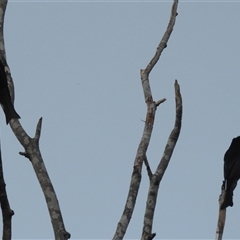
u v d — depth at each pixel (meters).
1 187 11.68
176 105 14.00
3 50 15.15
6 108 12.55
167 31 15.52
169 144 13.84
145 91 14.34
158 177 13.33
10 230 11.70
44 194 12.48
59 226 12.08
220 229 14.18
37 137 13.13
